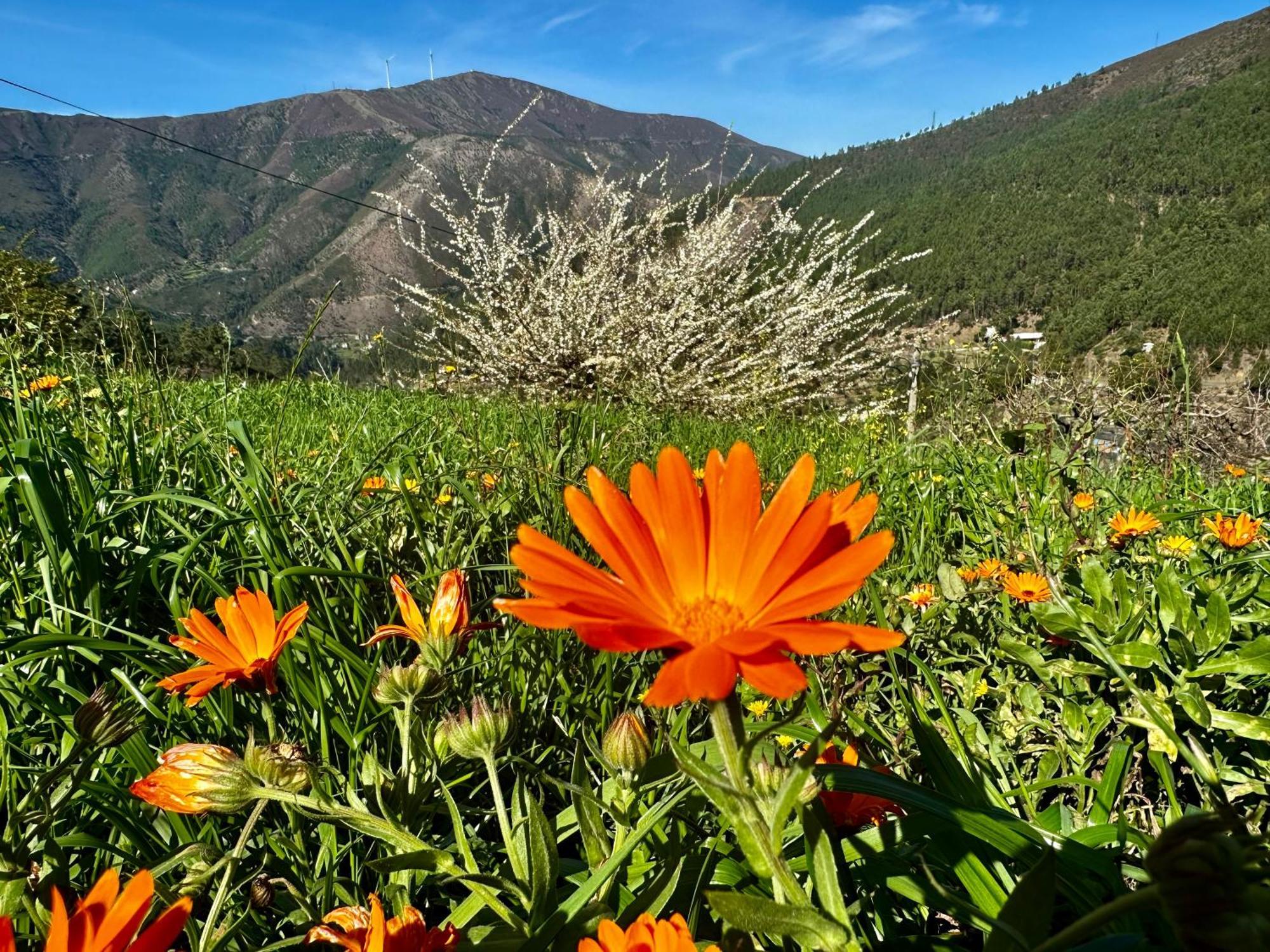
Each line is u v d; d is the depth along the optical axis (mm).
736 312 12258
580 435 3418
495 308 12188
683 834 1117
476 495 2602
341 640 1708
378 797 979
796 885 645
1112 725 1629
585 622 575
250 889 1128
